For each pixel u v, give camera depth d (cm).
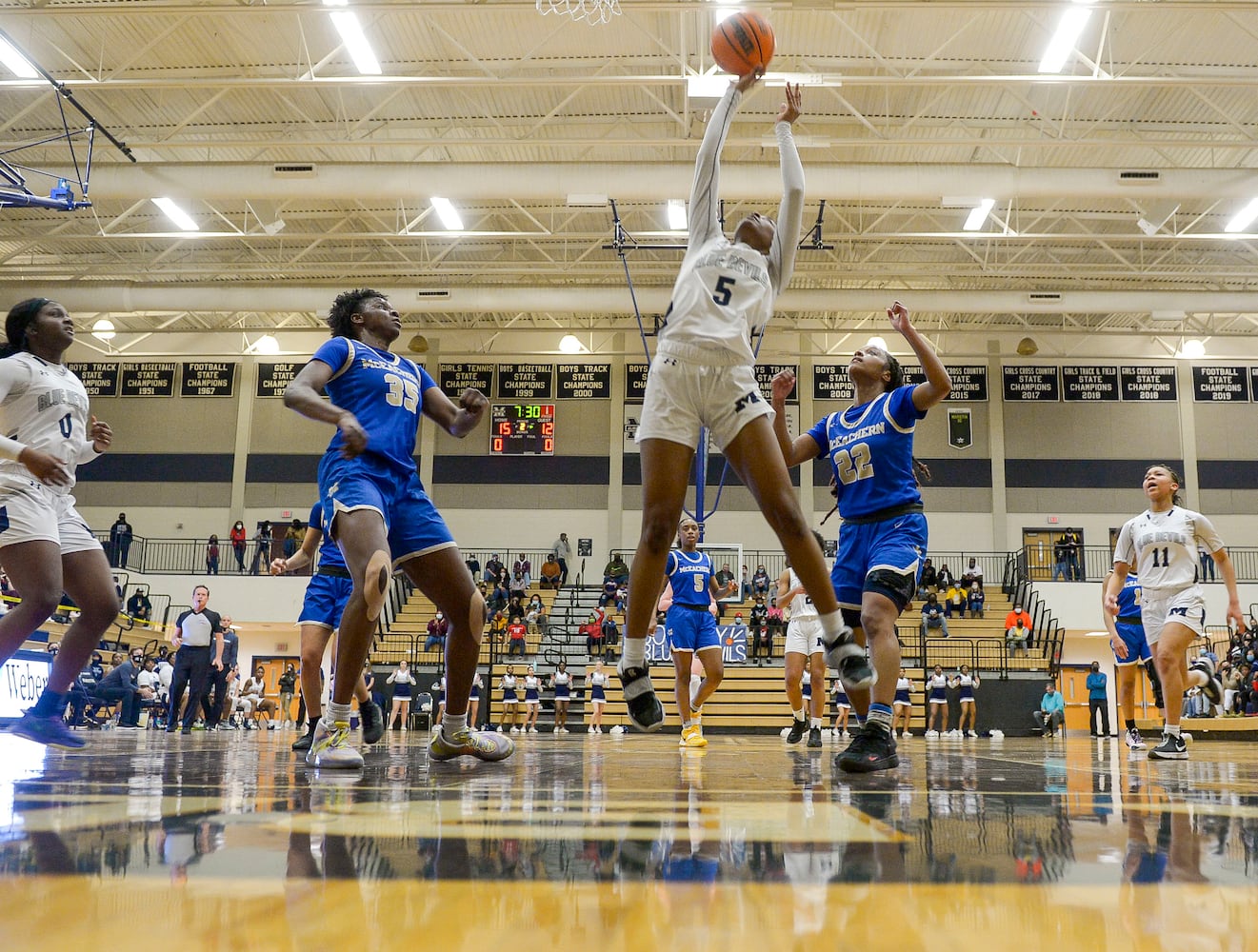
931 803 161
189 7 1195
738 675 1809
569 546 2311
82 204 1254
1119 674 615
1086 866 87
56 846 94
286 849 94
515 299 1930
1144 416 2319
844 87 1539
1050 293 1895
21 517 308
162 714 1463
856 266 1977
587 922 62
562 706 1695
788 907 67
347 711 271
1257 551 2242
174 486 2366
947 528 2286
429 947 53
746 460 246
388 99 1427
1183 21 1338
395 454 290
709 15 1305
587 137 1573
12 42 1178
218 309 1912
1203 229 1969
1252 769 337
